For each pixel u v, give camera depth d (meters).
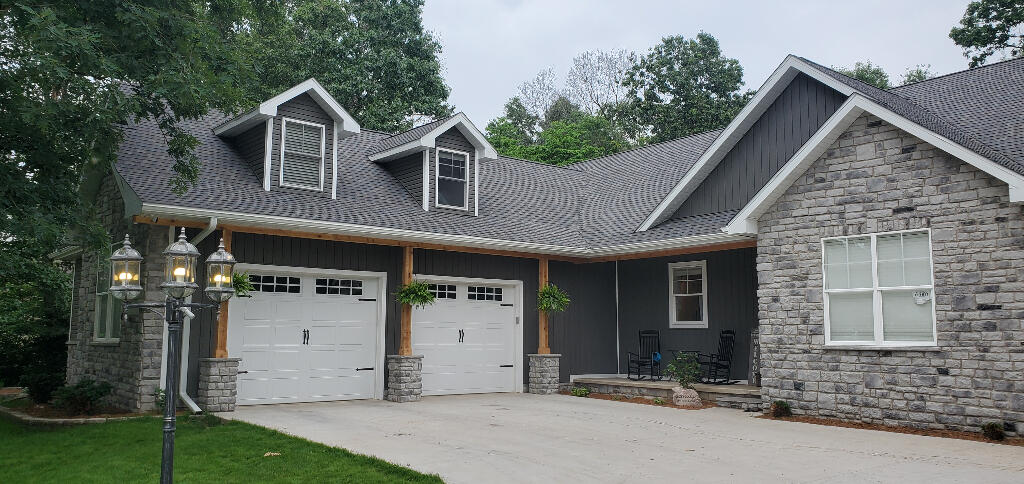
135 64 10.78
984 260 9.80
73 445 9.22
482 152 16.20
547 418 11.59
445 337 15.20
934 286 10.27
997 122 11.82
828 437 9.86
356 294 14.05
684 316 16.09
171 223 11.55
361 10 32.09
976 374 9.78
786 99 14.20
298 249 13.20
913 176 10.58
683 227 15.02
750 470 7.81
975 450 8.84
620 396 14.93
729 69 40.38
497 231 15.50
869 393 10.81
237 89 11.94
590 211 18.59
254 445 8.91
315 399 13.35
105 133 10.48
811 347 11.52
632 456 8.55
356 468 7.76
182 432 9.84
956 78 14.66
